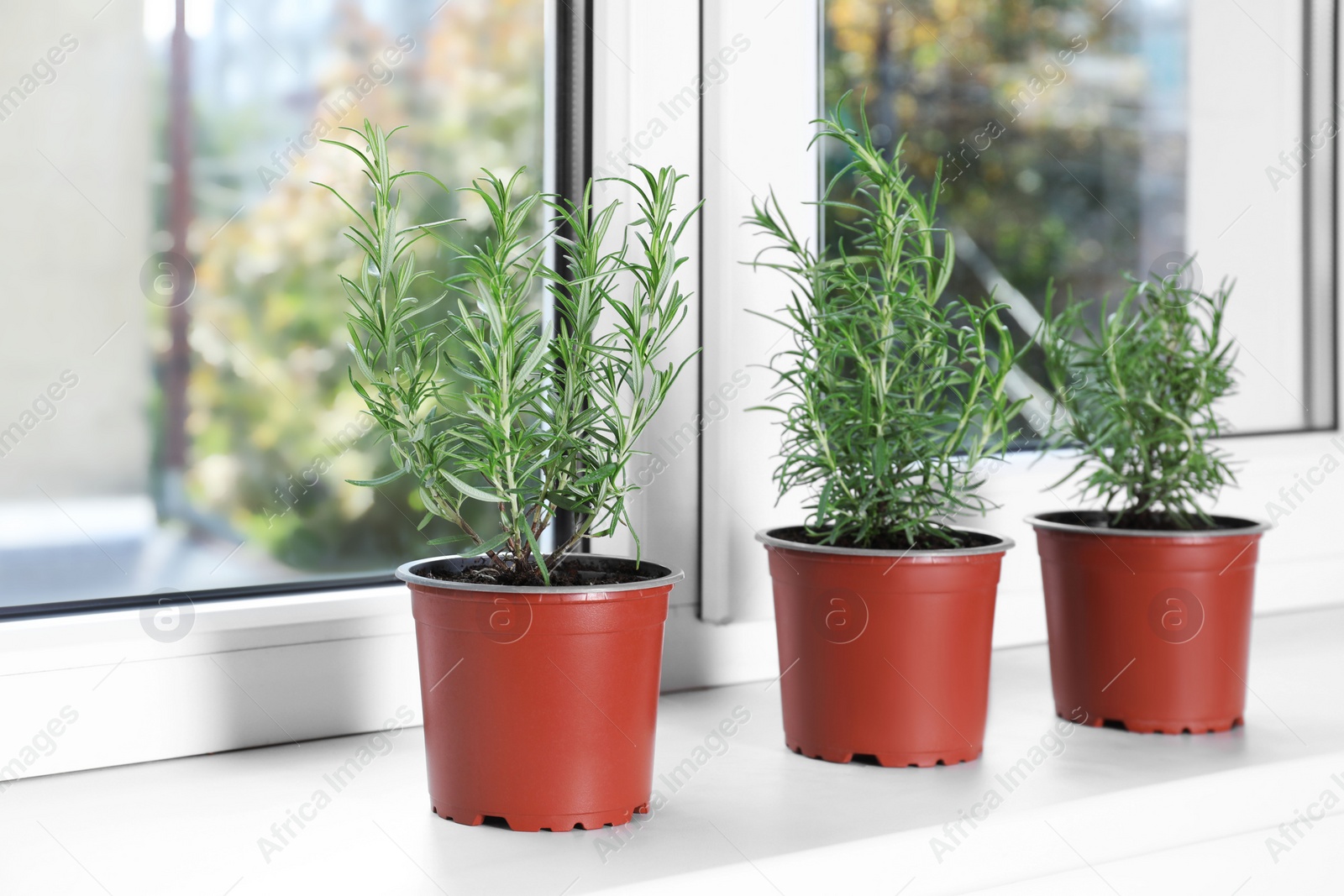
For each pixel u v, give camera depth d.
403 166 1.50
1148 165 1.53
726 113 1.03
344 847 0.67
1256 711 0.99
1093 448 0.99
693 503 1.06
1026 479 1.22
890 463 0.87
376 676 0.93
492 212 0.69
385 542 1.54
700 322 1.05
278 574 1.14
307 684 0.90
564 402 0.73
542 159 1.04
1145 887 0.81
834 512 0.88
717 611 1.05
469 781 0.71
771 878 0.65
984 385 0.92
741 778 0.81
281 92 1.43
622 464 0.73
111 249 1.26
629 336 0.73
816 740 0.86
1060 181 1.52
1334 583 1.43
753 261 1.05
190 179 1.34
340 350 1.50
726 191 1.03
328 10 1.45
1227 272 1.49
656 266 0.74
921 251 0.91
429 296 1.47
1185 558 0.91
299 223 1.46
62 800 0.76
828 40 1.32
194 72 1.33
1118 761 0.85
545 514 0.79
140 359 1.32
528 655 0.69
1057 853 0.74
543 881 0.62
